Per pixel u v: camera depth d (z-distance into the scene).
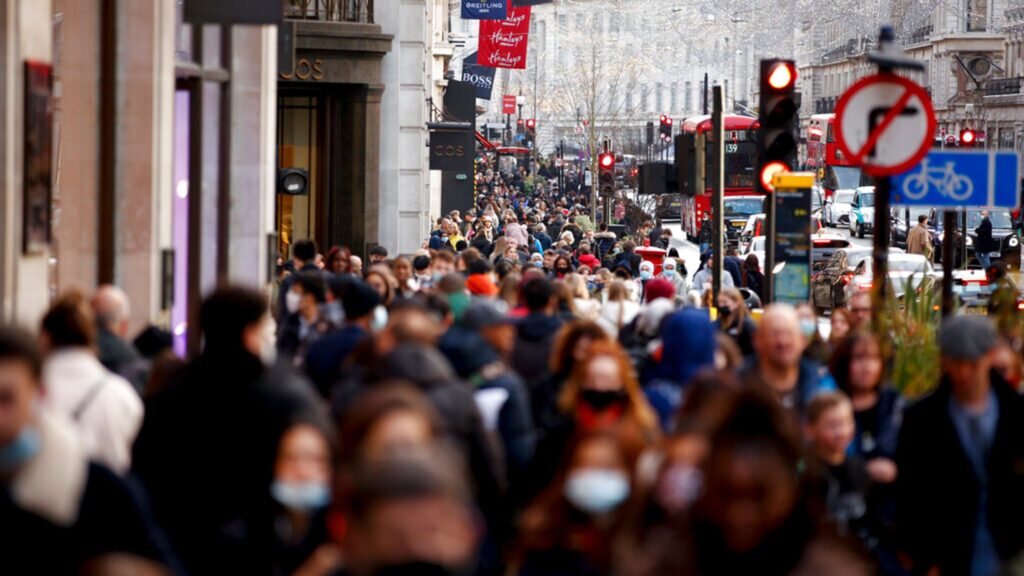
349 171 82.81
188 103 45.06
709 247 93.00
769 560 13.50
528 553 18.75
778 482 13.45
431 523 11.39
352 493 11.72
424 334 23.70
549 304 31.42
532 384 30.48
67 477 15.35
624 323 40.75
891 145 33.22
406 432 16.22
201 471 19.42
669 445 17.64
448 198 129.12
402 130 96.25
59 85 39.22
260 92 48.06
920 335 35.94
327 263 52.00
